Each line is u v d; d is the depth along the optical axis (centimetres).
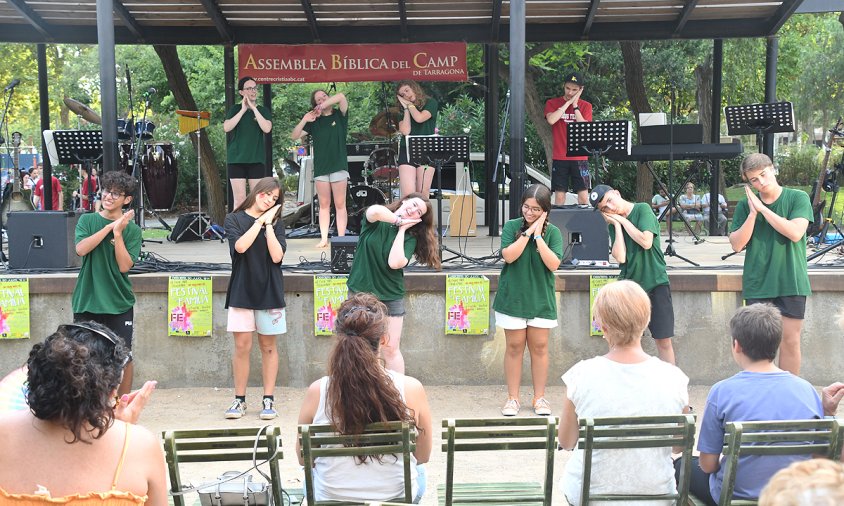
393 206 559
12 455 229
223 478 319
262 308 588
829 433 305
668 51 1912
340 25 1017
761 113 798
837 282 663
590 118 909
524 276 588
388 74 1027
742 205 569
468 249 876
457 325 670
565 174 915
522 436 322
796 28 2262
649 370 319
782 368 571
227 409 621
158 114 2322
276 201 584
